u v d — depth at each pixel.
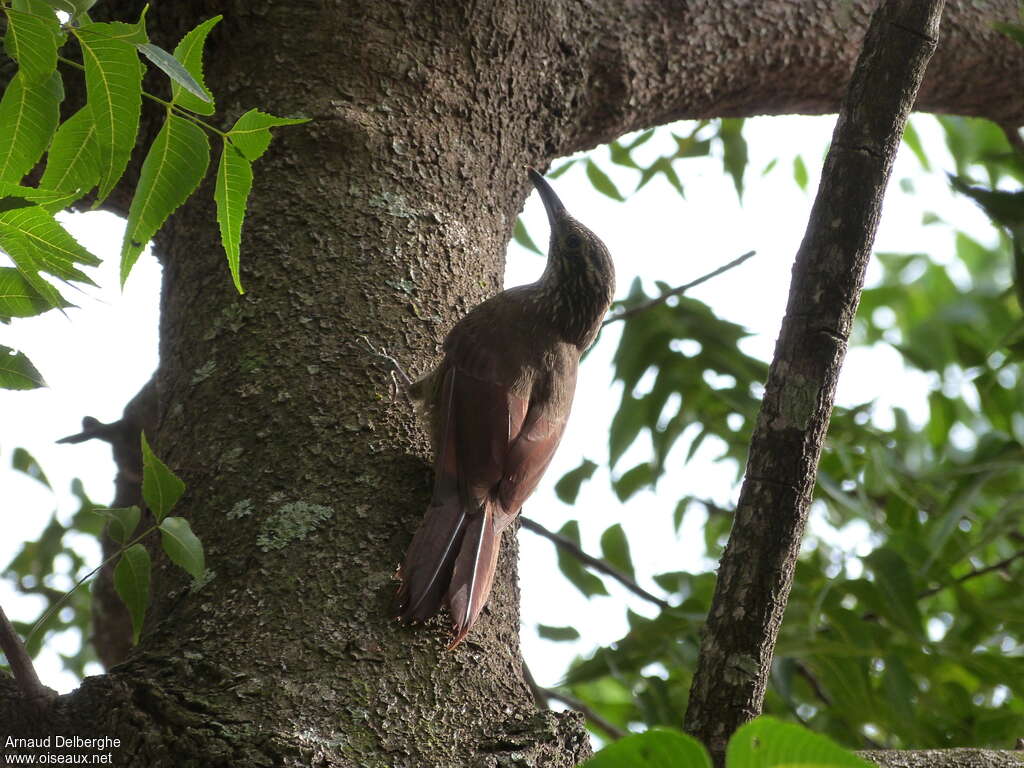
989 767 5.86
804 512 5.57
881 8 5.74
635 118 9.25
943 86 10.55
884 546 9.15
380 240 7.18
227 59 7.72
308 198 7.23
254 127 5.10
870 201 5.64
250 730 5.23
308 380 6.61
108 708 5.28
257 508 6.18
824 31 9.78
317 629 5.71
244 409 6.55
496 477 7.30
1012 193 9.28
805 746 2.98
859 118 5.69
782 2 9.73
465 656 5.90
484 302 7.53
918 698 10.20
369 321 6.89
